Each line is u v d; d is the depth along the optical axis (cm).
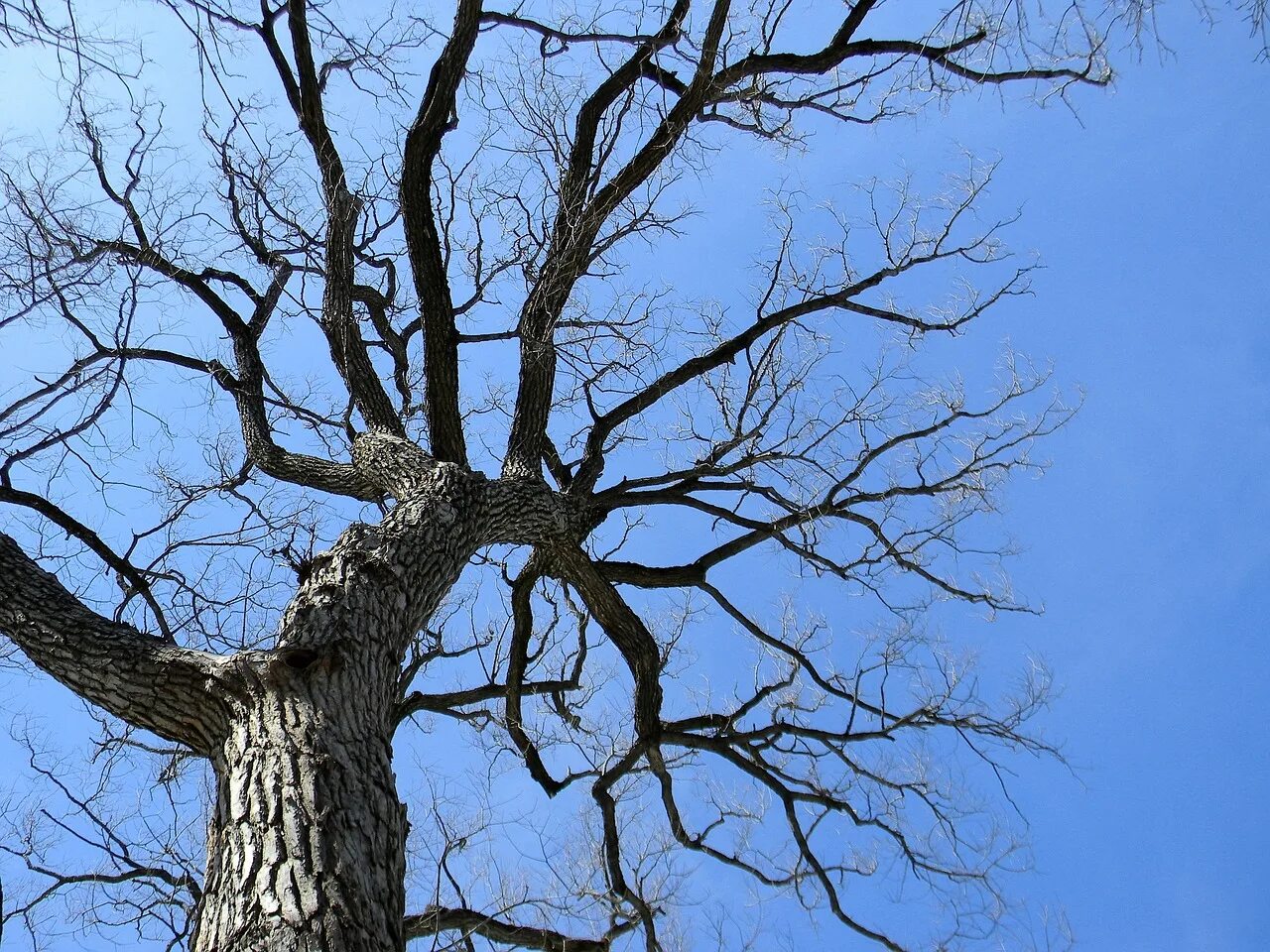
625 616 633
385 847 297
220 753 330
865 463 669
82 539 533
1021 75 595
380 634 377
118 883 544
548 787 667
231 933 262
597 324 623
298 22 607
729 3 599
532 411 629
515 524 544
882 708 654
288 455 637
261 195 686
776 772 668
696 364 688
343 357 659
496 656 693
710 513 679
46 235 552
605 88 689
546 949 539
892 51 636
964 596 680
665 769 655
